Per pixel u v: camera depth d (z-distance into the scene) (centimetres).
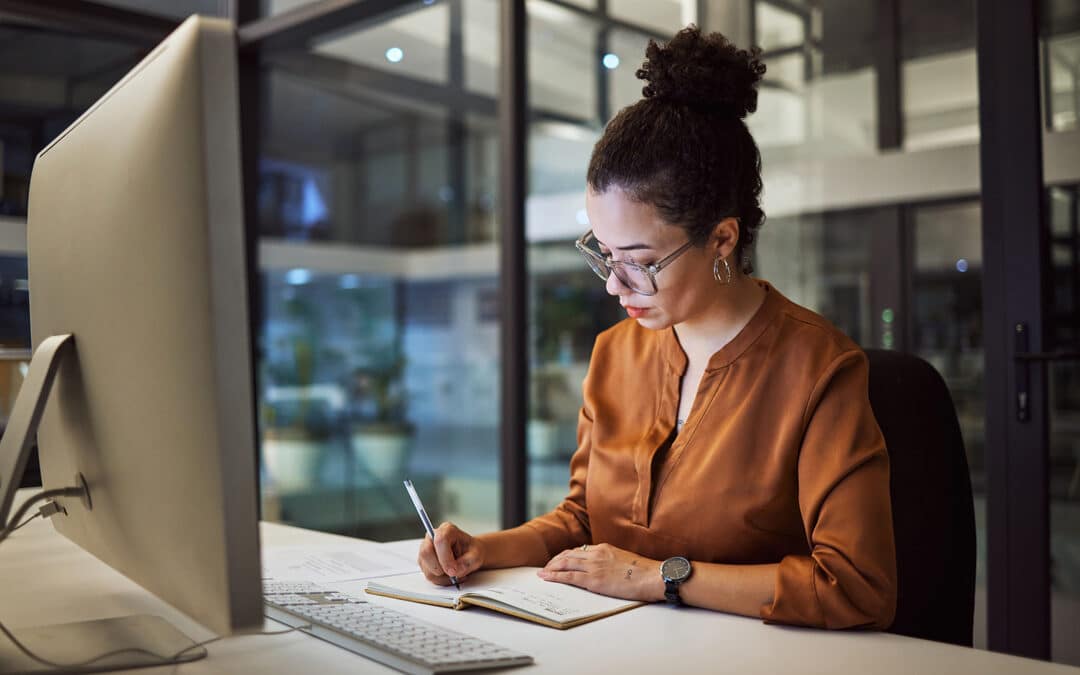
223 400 67
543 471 427
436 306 1367
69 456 96
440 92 631
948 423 127
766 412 113
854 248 311
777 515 112
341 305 1334
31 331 108
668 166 106
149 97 74
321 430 1117
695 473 116
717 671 78
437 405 1259
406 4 336
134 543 82
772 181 331
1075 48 231
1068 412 230
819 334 114
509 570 118
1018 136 238
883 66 296
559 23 386
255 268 394
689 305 112
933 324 288
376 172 1362
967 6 272
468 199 1319
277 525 157
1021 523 236
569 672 78
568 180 472
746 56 114
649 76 113
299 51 376
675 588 100
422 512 111
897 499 124
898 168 293
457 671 76
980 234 267
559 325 492
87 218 86
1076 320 230
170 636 87
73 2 317
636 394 128
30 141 318
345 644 84
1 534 86
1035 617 233
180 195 68
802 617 93
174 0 343
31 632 87
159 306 72
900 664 80
